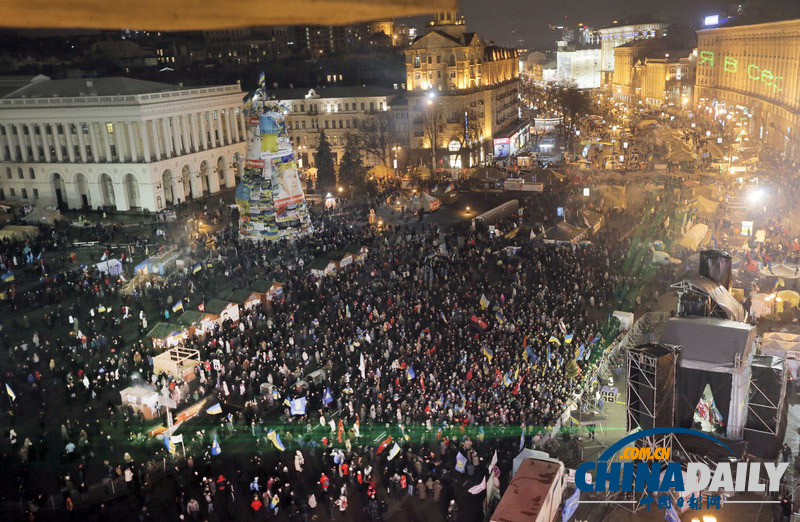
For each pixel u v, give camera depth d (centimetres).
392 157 13650
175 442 3994
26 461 3959
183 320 5725
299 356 5250
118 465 3972
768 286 6000
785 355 4366
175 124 11719
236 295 6234
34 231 9012
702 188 8856
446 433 4034
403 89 15200
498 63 15538
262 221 8544
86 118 11275
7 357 5422
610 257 7038
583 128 17212
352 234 8506
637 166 12350
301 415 4384
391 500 3588
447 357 4869
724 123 16100
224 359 5138
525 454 3466
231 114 13225
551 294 6053
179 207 11525
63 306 6500
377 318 5672
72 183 11631
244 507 3594
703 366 3500
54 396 4800
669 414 3478
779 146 13588
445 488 3650
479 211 9975
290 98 14712
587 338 5059
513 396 4297
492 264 7188
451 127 13538
